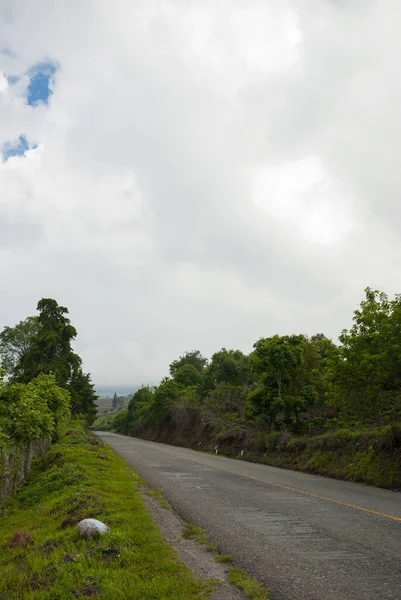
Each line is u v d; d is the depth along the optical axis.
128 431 86.62
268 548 6.77
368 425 20.88
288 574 5.60
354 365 16.27
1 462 14.04
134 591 4.85
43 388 22.22
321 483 15.20
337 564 5.98
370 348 16.27
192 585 5.12
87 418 82.12
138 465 19.94
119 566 5.67
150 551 6.26
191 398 51.38
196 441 40.19
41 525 8.91
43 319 47.12
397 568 5.80
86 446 25.30
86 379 64.50
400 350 14.79
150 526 7.66
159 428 58.59
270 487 13.73
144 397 89.06
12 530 9.48
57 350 46.53
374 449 16.53
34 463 20.86
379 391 16.28
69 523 8.06
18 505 12.86
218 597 4.85
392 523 8.52
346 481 16.08
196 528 8.00
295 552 6.55
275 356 26.55
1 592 5.43
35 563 6.11
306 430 26.17
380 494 12.62
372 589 5.07
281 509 10.00
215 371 48.47
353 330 17.22
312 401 26.39
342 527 8.18
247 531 7.89
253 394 27.88
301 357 27.16
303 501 11.12
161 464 20.88
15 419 13.26
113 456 22.45
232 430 33.19
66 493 11.43
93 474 14.19
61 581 5.22
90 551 6.12
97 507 8.98
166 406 54.72
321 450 20.16
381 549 6.69
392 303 16.50
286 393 27.44
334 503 10.85
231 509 9.99
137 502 10.08
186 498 11.44
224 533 7.74
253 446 27.69
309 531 7.88
